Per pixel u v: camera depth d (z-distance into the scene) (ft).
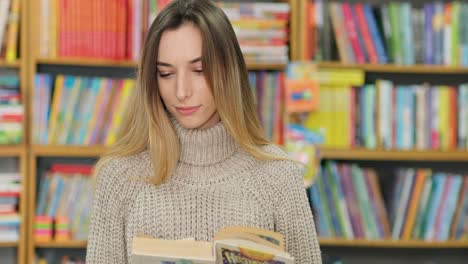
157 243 4.72
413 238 11.27
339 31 10.96
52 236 10.78
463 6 11.18
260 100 10.90
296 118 10.90
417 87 11.16
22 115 10.47
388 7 11.09
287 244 5.43
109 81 10.73
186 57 5.07
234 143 5.55
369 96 11.04
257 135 5.62
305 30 10.87
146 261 4.69
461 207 11.30
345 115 11.02
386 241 11.14
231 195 5.36
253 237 4.76
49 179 10.78
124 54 10.76
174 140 5.38
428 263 11.94
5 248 11.73
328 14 10.95
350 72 10.95
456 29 11.16
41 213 10.75
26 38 10.56
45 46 10.60
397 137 11.14
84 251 11.64
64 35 10.61
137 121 5.42
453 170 12.30
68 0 10.59
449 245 11.26
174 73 5.15
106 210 5.35
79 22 10.62
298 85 10.53
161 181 5.32
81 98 10.69
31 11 10.52
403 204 11.25
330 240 11.03
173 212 5.29
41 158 11.64
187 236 5.27
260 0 11.96
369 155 10.97
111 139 10.74
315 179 11.05
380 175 12.09
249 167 5.49
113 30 10.69
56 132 10.66
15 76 10.73
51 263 11.58
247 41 10.79
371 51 11.04
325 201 11.10
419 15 11.13
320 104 10.96
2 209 10.52
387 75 11.96
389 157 11.03
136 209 5.28
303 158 10.08
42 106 10.62
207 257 4.69
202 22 5.12
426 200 11.26
